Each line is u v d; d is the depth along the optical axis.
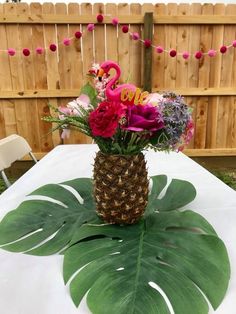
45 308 0.56
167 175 1.26
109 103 0.70
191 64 3.13
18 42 2.94
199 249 0.70
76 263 0.67
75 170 1.36
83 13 2.90
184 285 0.59
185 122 0.72
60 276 0.64
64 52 3.00
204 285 0.59
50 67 3.04
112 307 0.54
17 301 0.58
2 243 0.77
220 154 3.42
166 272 0.62
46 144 3.29
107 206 0.78
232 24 3.02
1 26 2.88
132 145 0.74
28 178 1.26
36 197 1.03
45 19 2.87
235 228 0.83
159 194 1.04
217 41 3.08
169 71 3.13
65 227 0.83
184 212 0.88
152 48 3.02
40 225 0.84
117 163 0.75
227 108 3.30
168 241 0.73
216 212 0.93
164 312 0.53
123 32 2.95
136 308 0.53
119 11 2.92
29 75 3.04
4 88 3.07
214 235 0.76
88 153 1.64
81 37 2.96
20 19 2.86
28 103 3.14
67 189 1.08
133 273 0.62
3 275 0.65
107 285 0.59
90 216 0.88
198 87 3.20
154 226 0.80
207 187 1.13
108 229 0.78
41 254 0.72
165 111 0.70
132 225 0.80
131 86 0.72
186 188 1.08
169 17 2.95
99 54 3.03
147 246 0.71
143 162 0.79
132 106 0.72
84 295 0.58
